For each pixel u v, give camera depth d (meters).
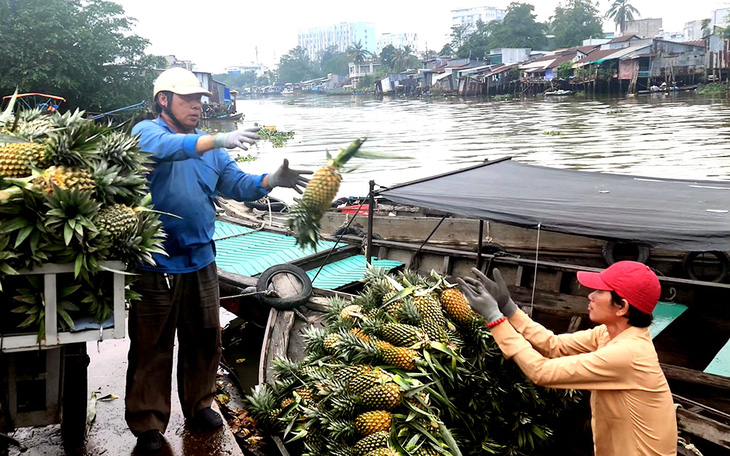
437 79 77.56
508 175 6.62
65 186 2.50
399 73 95.31
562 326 7.24
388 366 3.72
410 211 10.61
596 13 92.00
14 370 2.84
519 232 8.39
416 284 4.30
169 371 3.38
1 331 2.59
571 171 6.74
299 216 2.63
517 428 3.91
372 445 3.34
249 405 4.29
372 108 58.78
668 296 6.59
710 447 4.04
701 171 17.03
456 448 3.41
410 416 3.47
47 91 25.38
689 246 4.06
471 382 3.84
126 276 2.71
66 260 2.50
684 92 52.47
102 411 3.80
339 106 67.44
